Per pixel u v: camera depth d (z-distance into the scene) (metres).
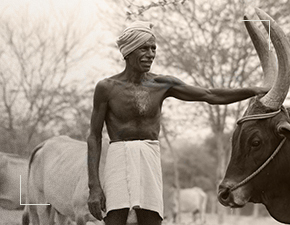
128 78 4.23
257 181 4.47
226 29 17.33
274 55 4.77
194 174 41.62
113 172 4.14
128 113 4.17
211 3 17.12
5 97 20.22
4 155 9.56
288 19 16.23
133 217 5.80
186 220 30.72
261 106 4.47
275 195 4.52
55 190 7.61
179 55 17.64
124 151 4.14
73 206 7.08
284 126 4.33
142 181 4.08
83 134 17.47
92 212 4.14
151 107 4.21
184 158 41.56
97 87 4.23
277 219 4.55
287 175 4.45
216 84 17.83
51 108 20.34
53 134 20.14
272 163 4.44
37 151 8.45
